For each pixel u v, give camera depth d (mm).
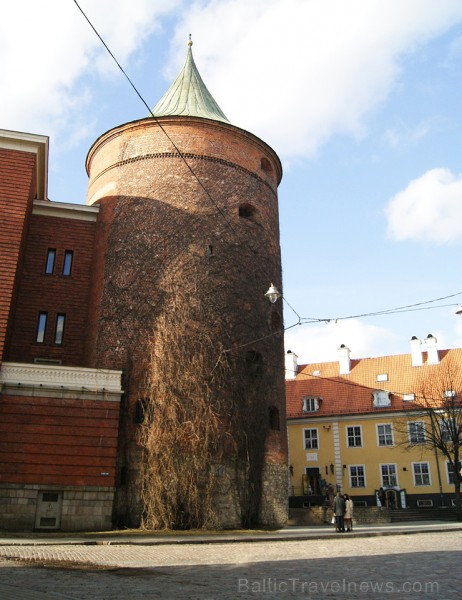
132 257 28172
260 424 27094
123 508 23344
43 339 29000
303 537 20109
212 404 25125
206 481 23609
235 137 31625
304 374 53000
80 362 28859
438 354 51219
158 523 22328
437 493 44781
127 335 26672
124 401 25109
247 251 29547
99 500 22188
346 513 23969
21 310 29141
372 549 15383
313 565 11500
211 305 27203
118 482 23625
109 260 28797
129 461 24109
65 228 31141
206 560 12703
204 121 30812
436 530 24453
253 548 16109
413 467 46000
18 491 21547
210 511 23219
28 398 22641
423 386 46000
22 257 28516
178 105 33656
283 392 29578
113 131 31688
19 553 14305
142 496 23078
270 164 33875
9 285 24406
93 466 22516
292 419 50594
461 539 19297
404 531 23438
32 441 22188
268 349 28938
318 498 39219
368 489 46844
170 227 28312
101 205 31250
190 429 24000
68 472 22188
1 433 21938
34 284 29750
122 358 26250
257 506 25516
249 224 30250
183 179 29344
